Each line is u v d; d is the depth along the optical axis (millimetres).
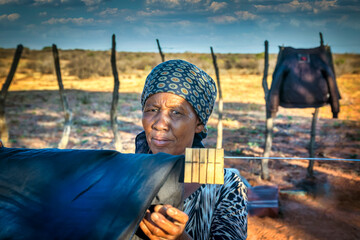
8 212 744
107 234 695
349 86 23922
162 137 1046
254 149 10000
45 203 754
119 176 784
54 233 703
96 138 11086
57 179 792
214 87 1239
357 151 9867
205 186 1035
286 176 7852
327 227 5527
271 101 5980
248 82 27688
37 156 853
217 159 790
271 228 5469
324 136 11609
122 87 24703
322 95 5840
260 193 6090
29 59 39219
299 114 15242
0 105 7164
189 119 1067
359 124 13219
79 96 19891
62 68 34875
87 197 753
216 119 14164
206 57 42750
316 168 8438
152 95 1075
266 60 7227
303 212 6090
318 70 5848
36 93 20844
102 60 35562
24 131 11781
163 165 784
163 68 1106
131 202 733
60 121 13508
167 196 784
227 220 1012
